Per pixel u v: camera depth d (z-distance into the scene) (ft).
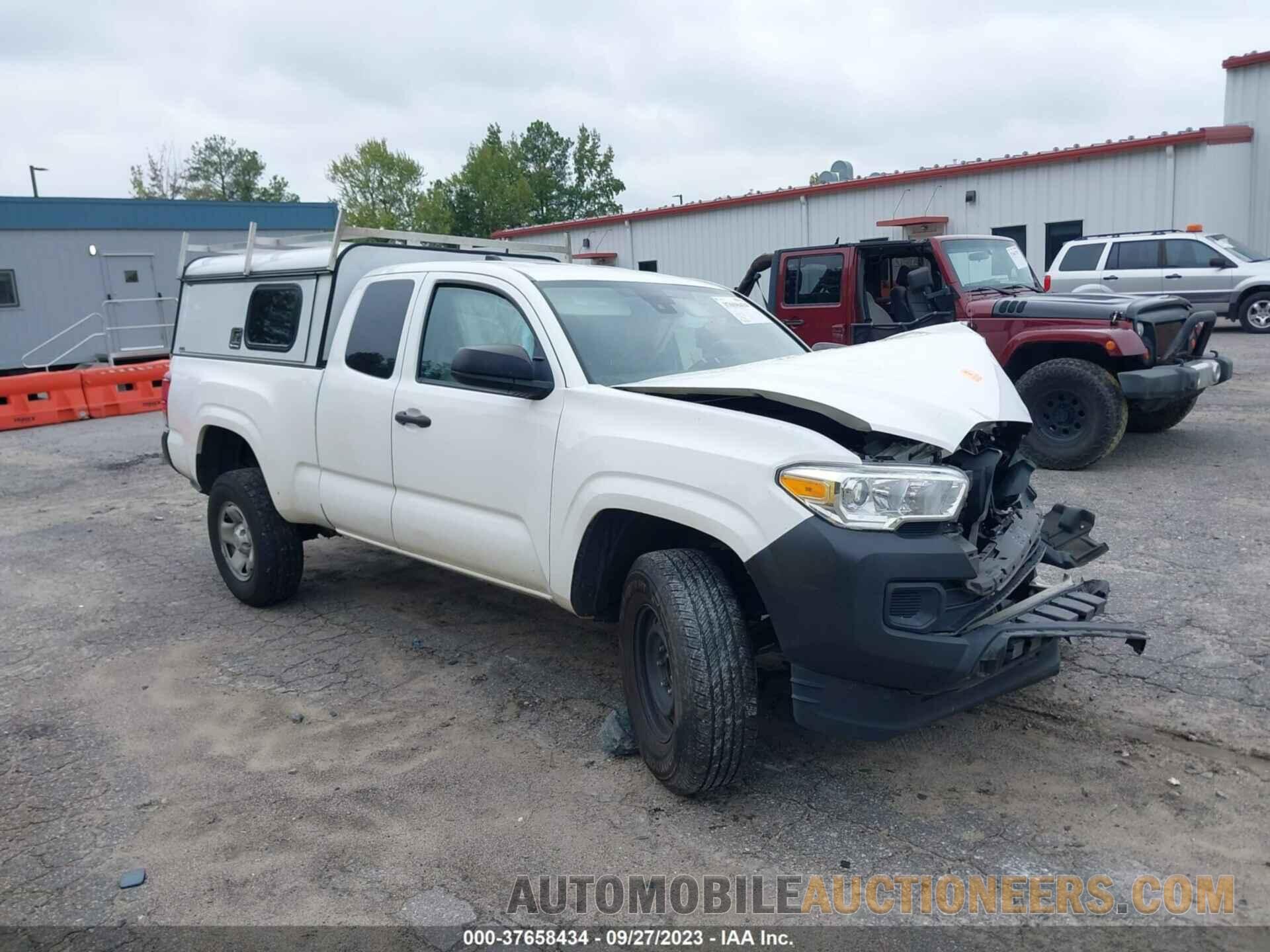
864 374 11.64
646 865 10.29
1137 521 21.15
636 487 11.35
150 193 209.15
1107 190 64.95
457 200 242.17
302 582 20.43
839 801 11.35
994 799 11.28
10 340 58.90
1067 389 25.64
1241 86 65.21
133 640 17.58
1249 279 53.72
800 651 10.21
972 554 10.34
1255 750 11.98
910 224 62.80
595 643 16.66
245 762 12.84
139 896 10.04
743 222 82.89
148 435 42.45
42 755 13.25
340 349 16.12
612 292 14.43
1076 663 14.53
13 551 24.57
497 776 12.23
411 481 14.75
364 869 10.39
